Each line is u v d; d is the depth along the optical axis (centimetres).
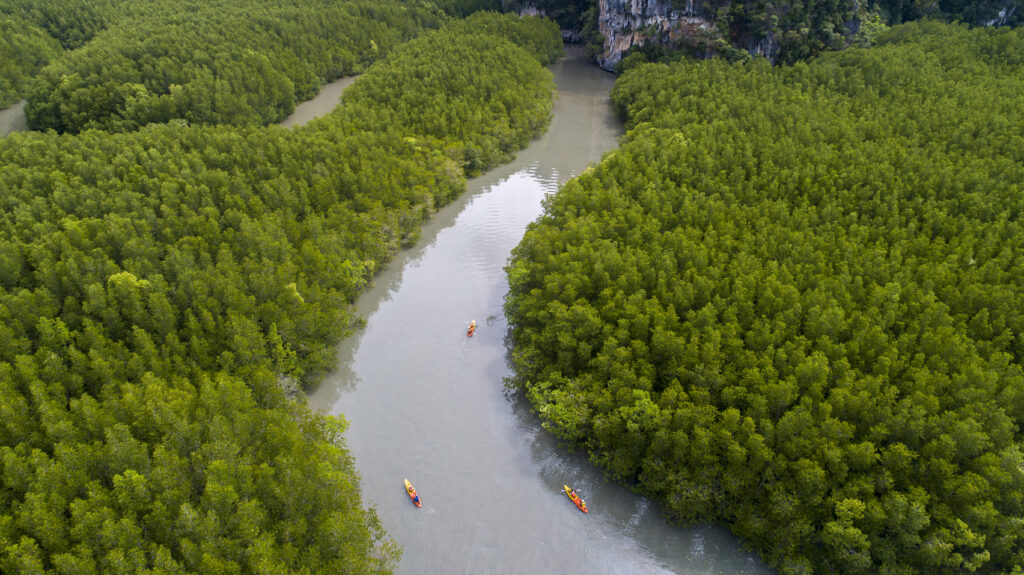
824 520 4359
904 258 6400
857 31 13462
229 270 6341
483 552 4731
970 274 5925
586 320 5559
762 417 4694
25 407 4669
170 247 6531
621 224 6981
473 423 5841
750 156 8200
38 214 7025
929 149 8225
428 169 9325
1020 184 7306
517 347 6259
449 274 7931
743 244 6419
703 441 4547
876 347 5184
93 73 10850
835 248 6397
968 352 5112
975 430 4394
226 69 11412
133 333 5556
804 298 5662
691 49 13438
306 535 4275
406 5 16775
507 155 10806
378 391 6191
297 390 5819
